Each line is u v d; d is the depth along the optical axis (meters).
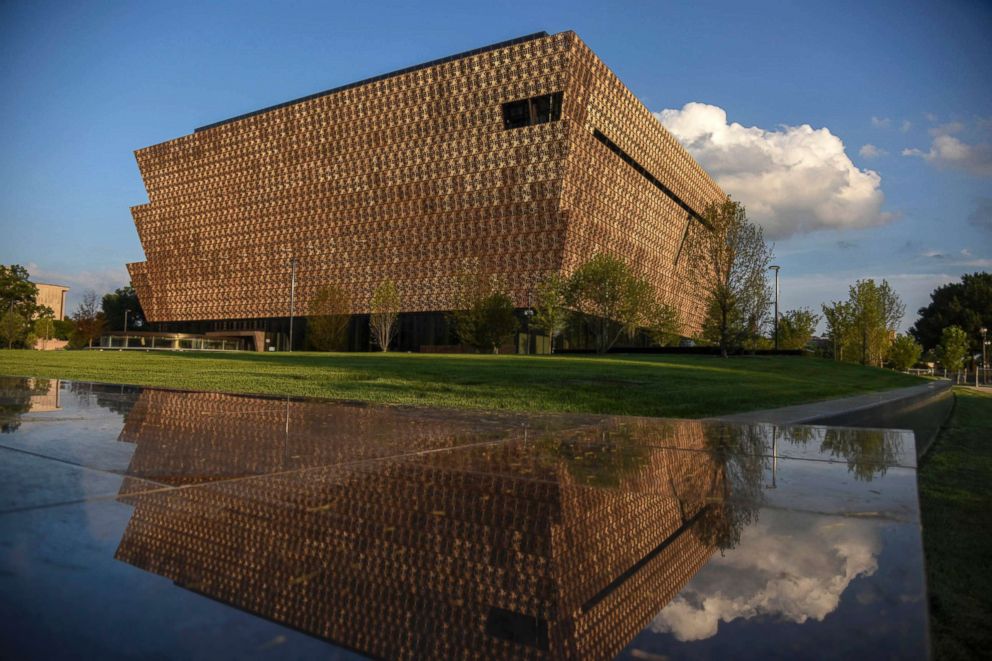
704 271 40.72
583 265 49.88
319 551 2.18
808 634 1.53
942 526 5.48
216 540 2.25
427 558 2.16
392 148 72.00
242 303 85.50
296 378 17.48
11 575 1.78
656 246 83.31
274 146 82.31
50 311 113.75
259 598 1.69
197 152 89.88
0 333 86.06
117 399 8.62
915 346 78.44
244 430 5.66
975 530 5.34
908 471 4.21
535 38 66.19
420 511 2.85
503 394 13.70
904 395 14.69
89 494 2.91
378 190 73.06
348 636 1.45
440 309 67.69
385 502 3.00
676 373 22.20
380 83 72.75
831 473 4.12
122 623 1.46
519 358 33.94
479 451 4.84
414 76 70.06
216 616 1.54
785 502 3.24
